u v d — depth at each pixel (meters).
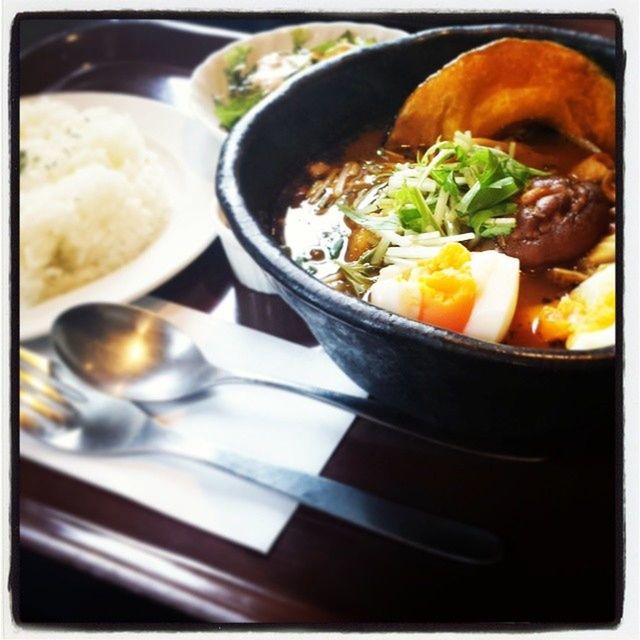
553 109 0.39
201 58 0.53
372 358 0.30
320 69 0.37
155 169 0.45
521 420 0.30
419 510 0.31
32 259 0.39
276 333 0.37
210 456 0.32
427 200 0.36
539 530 0.30
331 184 0.37
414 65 0.39
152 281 0.39
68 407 0.35
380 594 0.30
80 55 0.53
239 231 0.31
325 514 0.31
